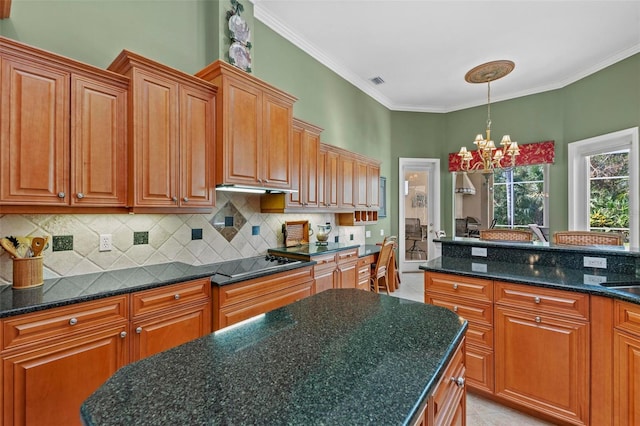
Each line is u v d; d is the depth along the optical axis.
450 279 2.16
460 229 5.82
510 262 2.44
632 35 3.52
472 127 5.59
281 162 2.73
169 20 2.44
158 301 1.78
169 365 0.83
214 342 0.98
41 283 1.69
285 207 2.94
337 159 3.80
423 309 1.31
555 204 4.79
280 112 2.74
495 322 1.97
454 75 4.57
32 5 1.80
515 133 5.16
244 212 2.98
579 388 1.69
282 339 1.00
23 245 1.66
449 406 0.98
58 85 1.60
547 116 4.87
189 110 2.13
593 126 4.23
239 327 1.10
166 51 2.41
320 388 0.72
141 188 1.88
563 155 4.72
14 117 1.47
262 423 0.59
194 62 2.59
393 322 1.16
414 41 3.70
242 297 2.20
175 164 2.05
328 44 3.77
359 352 0.91
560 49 3.82
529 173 5.14
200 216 2.61
